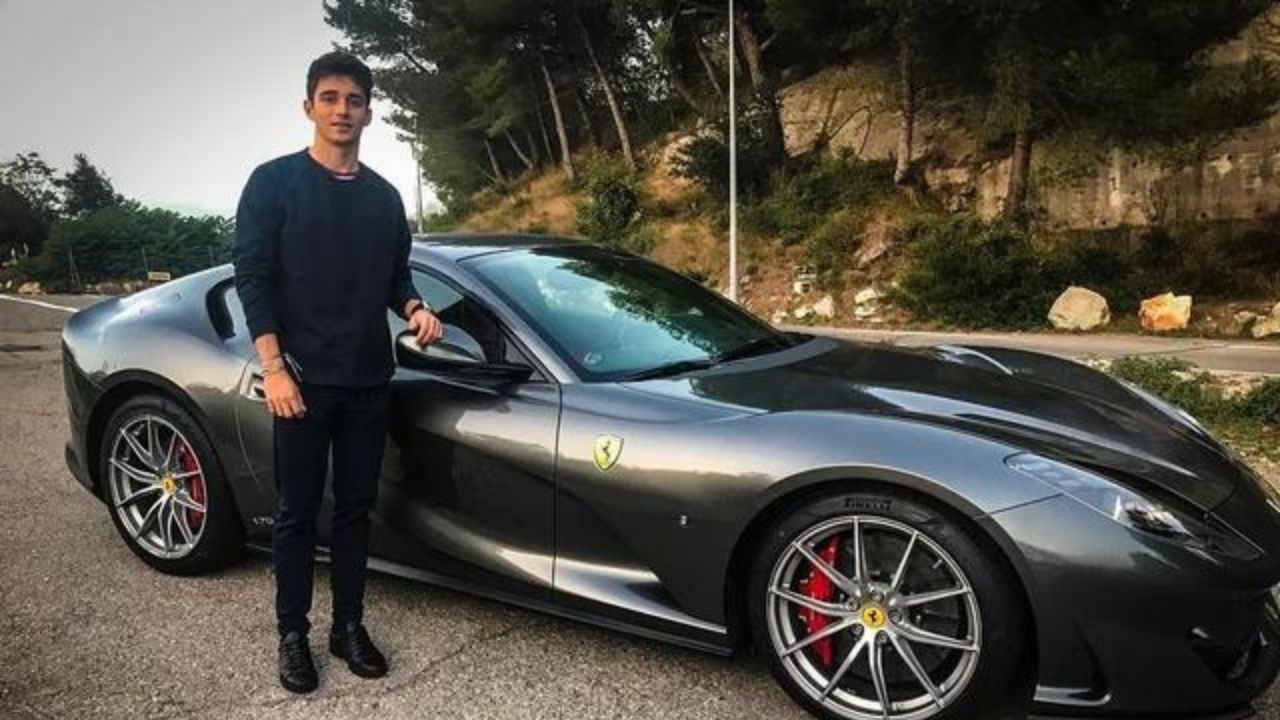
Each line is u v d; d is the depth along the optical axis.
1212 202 19.94
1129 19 17.88
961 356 3.69
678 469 2.83
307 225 2.88
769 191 26.80
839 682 2.74
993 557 2.50
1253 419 6.70
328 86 2.89
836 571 2.72
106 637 3.36
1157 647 2.38
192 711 2.86
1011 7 18.52
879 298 21.62
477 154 44.66
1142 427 2.92
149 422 3.88
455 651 3.25
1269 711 2.77
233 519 3.80
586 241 4.25
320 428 2.99
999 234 19.97
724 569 2.80
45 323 16.83
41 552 4.23
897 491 2.60
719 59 34.44
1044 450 2.59
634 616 2.96
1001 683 2.54
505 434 3.12
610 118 39.91
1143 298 18.69
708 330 3.67
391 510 3.39
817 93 28.31
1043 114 19.84
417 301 3.13
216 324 3.85
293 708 2.87
